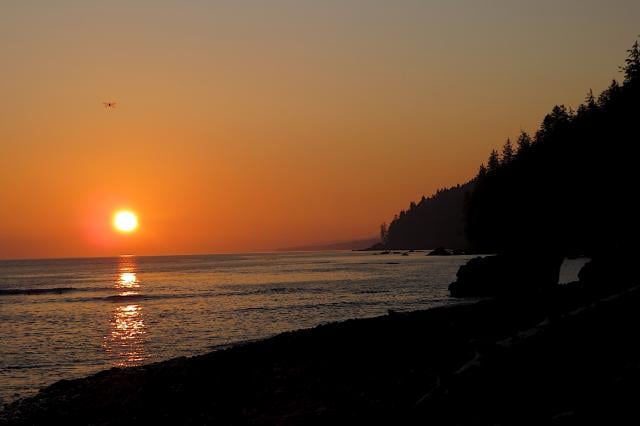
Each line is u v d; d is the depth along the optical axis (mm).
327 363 21859
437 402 13398
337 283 91938
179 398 19922
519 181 82000
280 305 60562
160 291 88375
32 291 91500
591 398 11148
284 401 17984
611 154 58062
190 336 41594
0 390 26328
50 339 41594
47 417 20000
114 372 25812
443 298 62469
